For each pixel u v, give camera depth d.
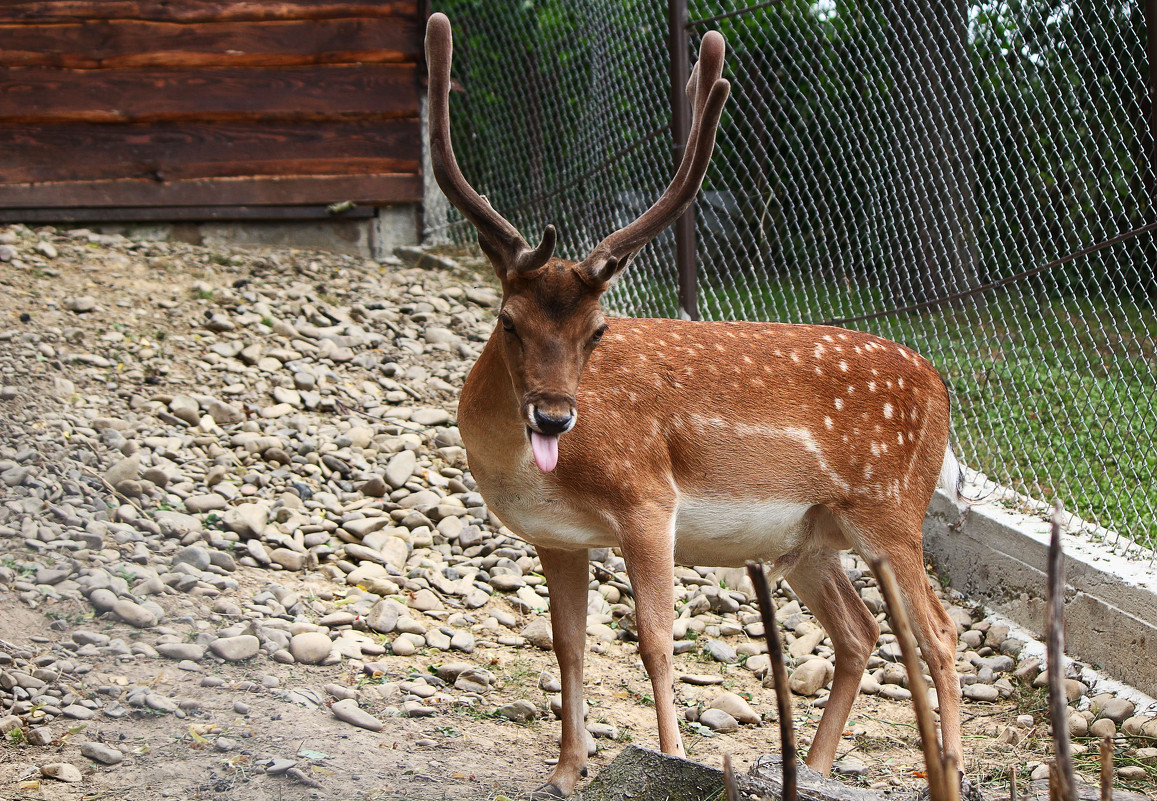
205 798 2.82
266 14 8.33
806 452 3.57
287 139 8.47
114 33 8.20
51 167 8.23
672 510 3.39
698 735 3.83
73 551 4.11
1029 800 3.02
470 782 3.12
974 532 5.11
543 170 8.30
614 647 4.52
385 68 8.50
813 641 4.59
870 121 5.87
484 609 4.53
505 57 8.57
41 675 3.29
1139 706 3.97
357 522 4.84
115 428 5.21
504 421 3.15
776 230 6.64
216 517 4.67
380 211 8.68
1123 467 5.12
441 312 7.50
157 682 3.40
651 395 3.41
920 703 1.59
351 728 3.35
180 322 6.58
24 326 6.04
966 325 6.13
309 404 5.90
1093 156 5.78
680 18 6.53
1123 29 5.14
